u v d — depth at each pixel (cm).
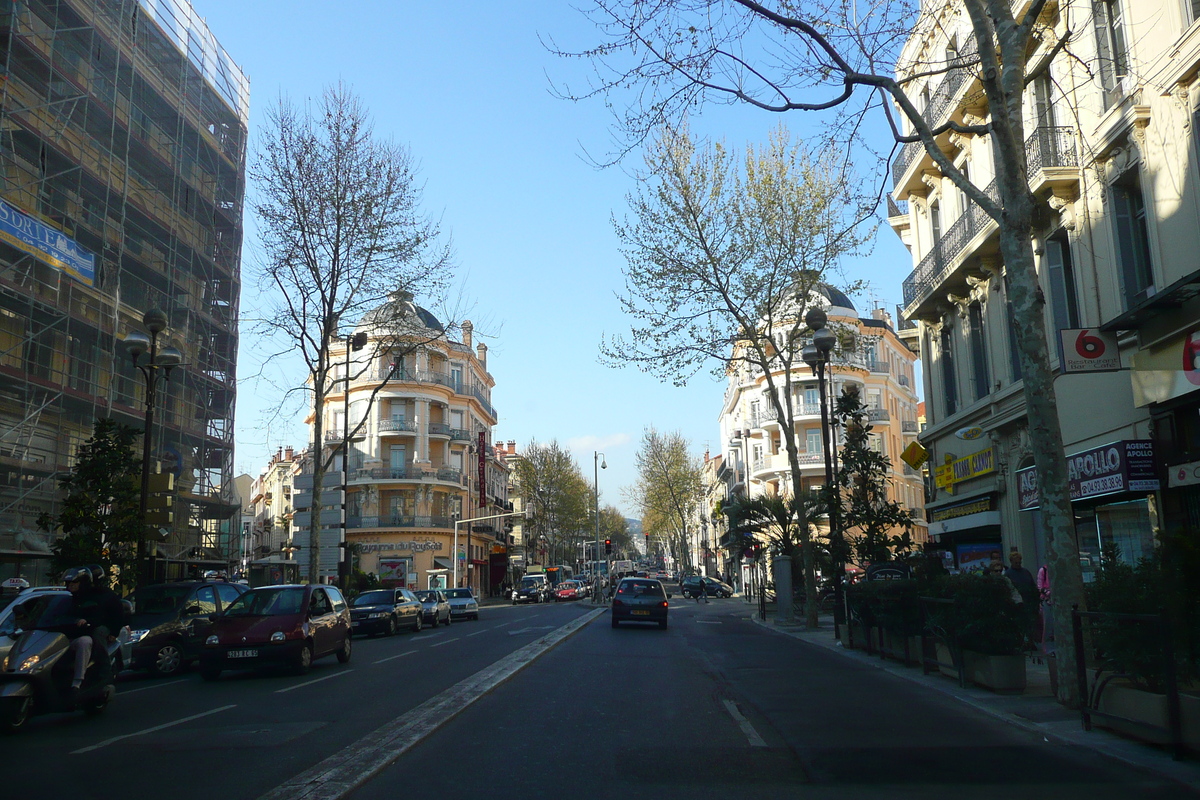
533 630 2728
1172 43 1566
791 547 3578
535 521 8794
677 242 2795
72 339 2952
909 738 878
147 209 3192
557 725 956
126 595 2066
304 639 1605
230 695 1321
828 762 765
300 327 2975
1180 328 1502
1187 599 778
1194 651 768
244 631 1586
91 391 2897
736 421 8475
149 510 2045
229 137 3838
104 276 3022
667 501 8331
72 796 674
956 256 2445
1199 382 1443
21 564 2608
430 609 3459
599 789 671
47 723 1081
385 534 6241
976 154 2391
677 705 1105
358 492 6322
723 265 2803
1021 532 2269
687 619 3534
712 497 11181
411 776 716
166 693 1380
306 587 1738
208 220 3722
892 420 6322
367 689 1316
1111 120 1747
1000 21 1116
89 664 1116
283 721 1027
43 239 2512
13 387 2612
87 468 2092
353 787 666
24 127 2578
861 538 2378
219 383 3581
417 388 6400
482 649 2005
